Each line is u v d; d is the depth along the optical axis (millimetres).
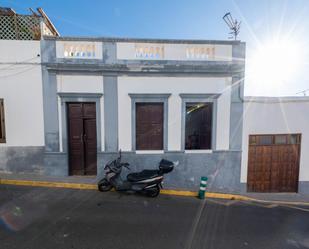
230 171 6438
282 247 3375
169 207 4715
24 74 6039
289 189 6598
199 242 3383
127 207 4551
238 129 6387
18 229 3473
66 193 5164
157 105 6312
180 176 6348
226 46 6293
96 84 6090
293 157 6559
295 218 4578
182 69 6121
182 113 6273
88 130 6371
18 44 5973
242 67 6273
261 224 4180
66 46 6000
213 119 6352
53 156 6168
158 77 6184
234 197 5715
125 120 6191
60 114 6129
